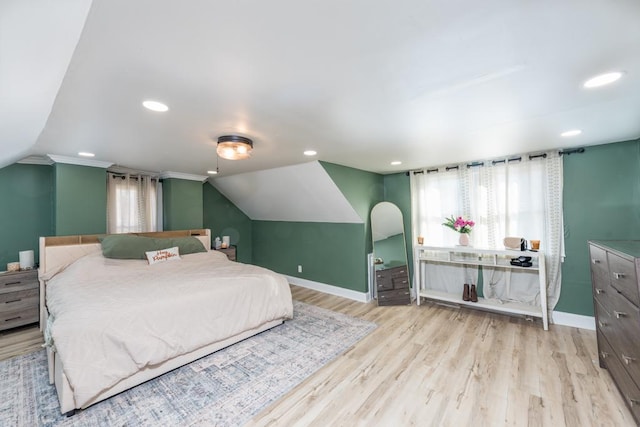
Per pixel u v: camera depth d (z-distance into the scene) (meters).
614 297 1.88
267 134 2.38
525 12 0.94
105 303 2.11
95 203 3.52
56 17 0.78
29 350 2.58
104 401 1.87
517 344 2.67
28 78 1.12
